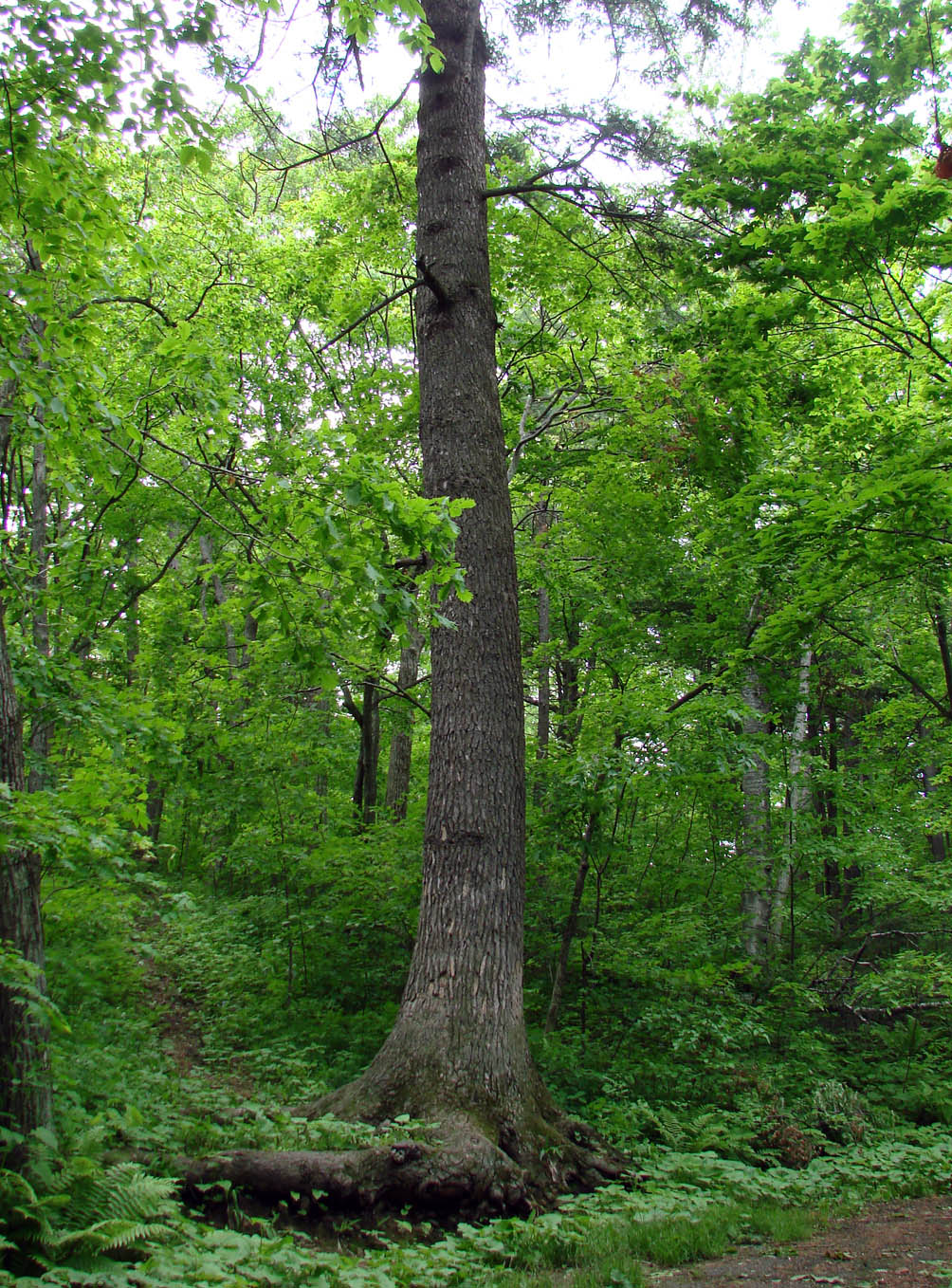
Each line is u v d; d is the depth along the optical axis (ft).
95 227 18.20
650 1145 23.48
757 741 33.50
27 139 16.39
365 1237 16.25
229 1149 17.76
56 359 16.63
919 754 41.78
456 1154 17.97
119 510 38.04
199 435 20.24
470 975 21.24
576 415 44.04
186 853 55.67
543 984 36.45
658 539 38.24
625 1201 18.93
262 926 39.45
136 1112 15.83
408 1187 17.26
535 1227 16.76
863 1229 18.16
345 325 44.52
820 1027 36.32
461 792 22.80
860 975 39.88
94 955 29.35
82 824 16.66
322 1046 30.42
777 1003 35.22
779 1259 16.20
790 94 31.12
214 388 19.54
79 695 21.98
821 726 55.88
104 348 33.42
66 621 32.42
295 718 38.45
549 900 37.04
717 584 37.81
